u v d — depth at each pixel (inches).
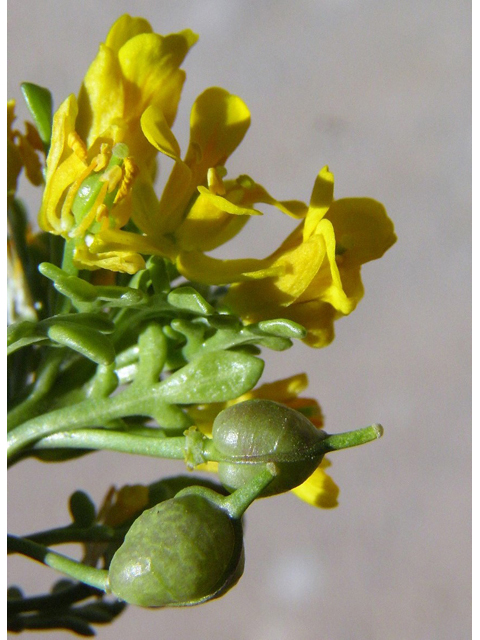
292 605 14.3
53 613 4.5
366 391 15.2
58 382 4.2
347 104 15.6
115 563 3.4
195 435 3.7
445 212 15.6
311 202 4.0
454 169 15.7
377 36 15.9
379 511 14.9
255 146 15.1
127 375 4.2
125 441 3.9
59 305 4.1
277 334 3.8
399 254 15.7
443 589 14.4
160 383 4.0
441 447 15.1
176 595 3.3
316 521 14.7
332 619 14.2
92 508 4.3
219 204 3.6
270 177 15.1
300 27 15.7
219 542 3.3
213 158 4.1
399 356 15.4
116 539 4.1
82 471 13.6
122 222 3.8
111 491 4.5
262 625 14.2
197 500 3.4
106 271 4.2
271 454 3.5
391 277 15.6
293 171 15.1
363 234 4.1
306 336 4.0
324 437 3.6
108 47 4.0
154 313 4.0
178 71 4.0
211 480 4.4
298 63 15.5
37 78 14.0
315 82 15.5
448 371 15.3
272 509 14.7
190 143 4.1
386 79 15.8
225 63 15.2
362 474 15.0
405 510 14.8
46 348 4.3
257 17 15.5
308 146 15.3
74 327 3.7
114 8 14.6
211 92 4.2
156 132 3.8
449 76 15.8
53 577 12.9
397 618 14.3
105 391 4.0
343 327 15.4
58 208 3.8
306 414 4.4
